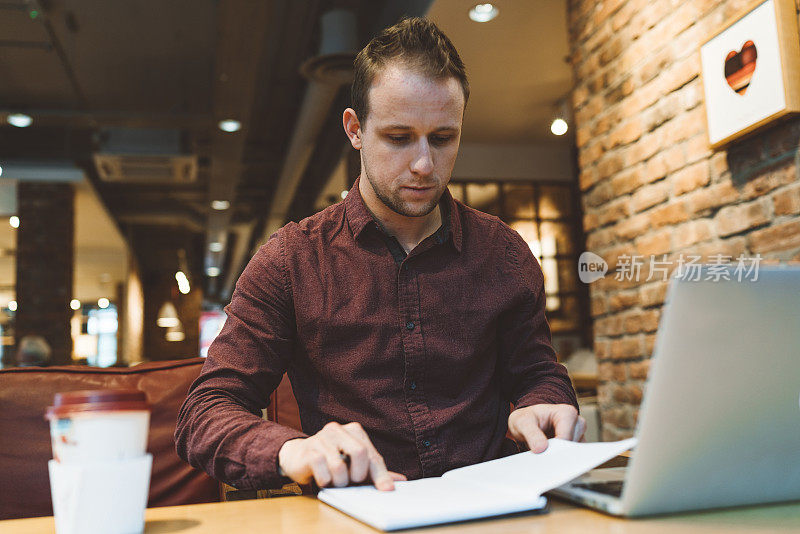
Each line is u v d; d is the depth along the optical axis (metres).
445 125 0.95
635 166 2.48
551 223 5.50
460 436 1.06
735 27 1.92
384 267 1.09
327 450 0.75
